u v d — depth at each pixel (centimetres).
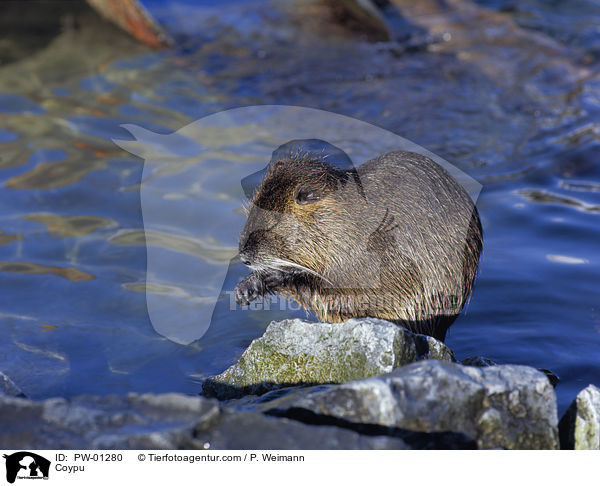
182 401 612
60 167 1300
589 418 656
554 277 989
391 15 2084
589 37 1953
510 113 1546
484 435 614
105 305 952
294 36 1950
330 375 746
